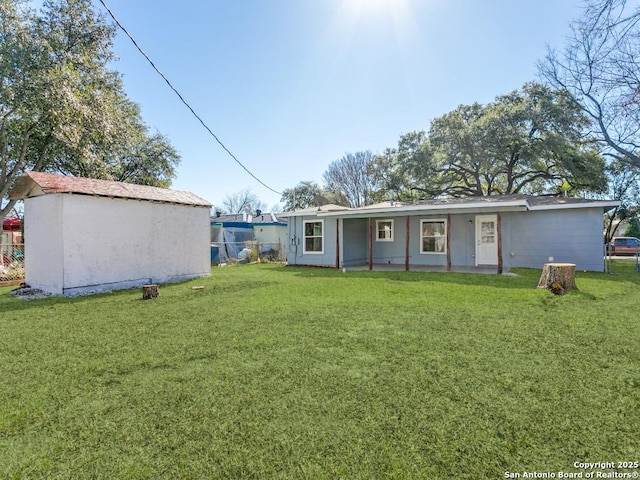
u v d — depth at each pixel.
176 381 2.83
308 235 14.08
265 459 1.82
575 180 17.92
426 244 13.11
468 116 22.20
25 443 2.01
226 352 3.51
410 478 1.66
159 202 9.45
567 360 3.14
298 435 2.03
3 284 9.70
